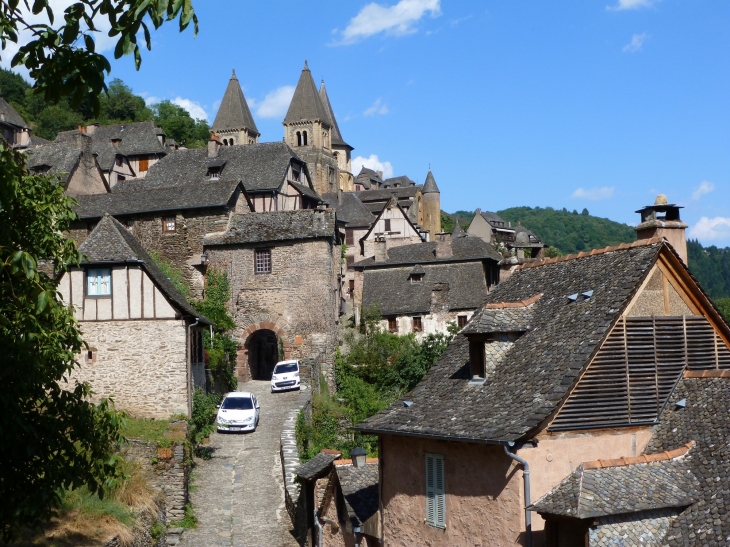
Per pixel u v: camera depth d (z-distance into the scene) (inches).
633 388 558.9
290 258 1750.7
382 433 634.2
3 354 470.3
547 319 618.5
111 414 551.2
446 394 634.8
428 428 590.9
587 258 660.1
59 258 571.2
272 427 1343.5
